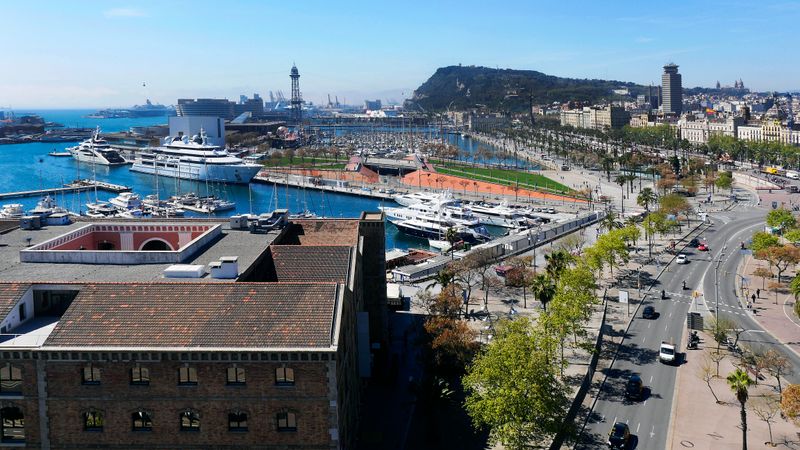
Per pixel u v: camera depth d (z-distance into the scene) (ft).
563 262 596.70
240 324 279.08
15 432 277.03
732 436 354.54
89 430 273.54
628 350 483.92
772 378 428.56
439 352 416.26
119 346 268.82
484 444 346.54
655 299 615.57
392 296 576.20
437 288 644.69
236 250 398.62
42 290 309.22
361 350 407.64
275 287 297.53
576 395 402.52
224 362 268.21
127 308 287.28
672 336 512.22
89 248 447.01
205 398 269.85
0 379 272.92
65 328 278.05
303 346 268.62
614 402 397.80
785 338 501.97
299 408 269.85
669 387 417.90
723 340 490.90
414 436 354.54
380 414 378.53
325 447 271.28
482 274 631.56
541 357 344.28
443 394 356.18
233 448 272.31
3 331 284.82
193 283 299.58
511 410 319.27
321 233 474.49
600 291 640.58
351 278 365.20
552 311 473.26
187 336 273.33
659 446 344.90
